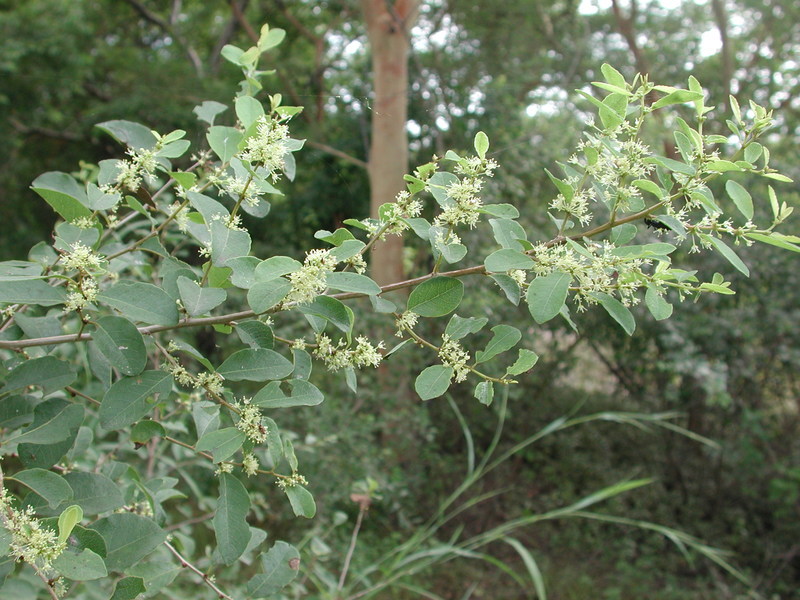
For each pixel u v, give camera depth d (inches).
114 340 52.1
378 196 266.2
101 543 49.9
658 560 264.8
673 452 287.0
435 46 366.0
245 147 57.1
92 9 518.9
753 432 263.0
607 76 57.5
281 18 482.3
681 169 55.2
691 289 55.8
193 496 223.3
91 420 105.7
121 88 460.4
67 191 63.7
